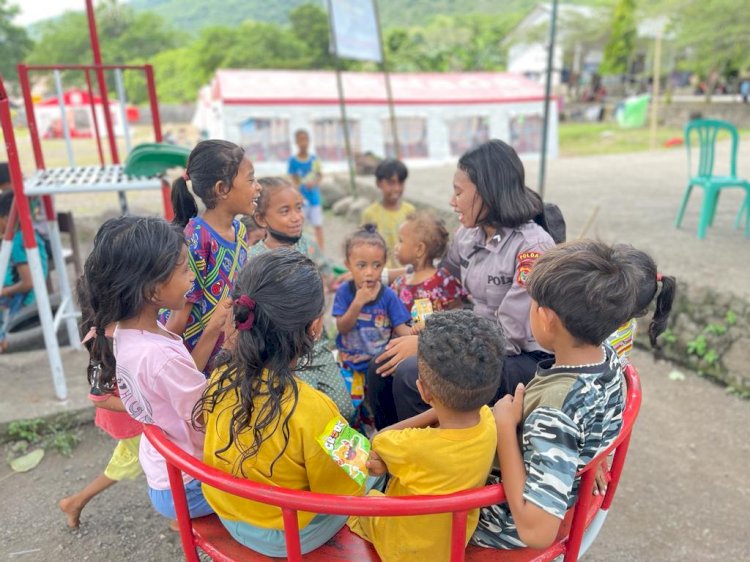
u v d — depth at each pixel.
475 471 1.58
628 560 2.83
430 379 1.53
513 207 2.28
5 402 3.69
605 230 6.51
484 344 1.51
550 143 17.55
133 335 1.82
